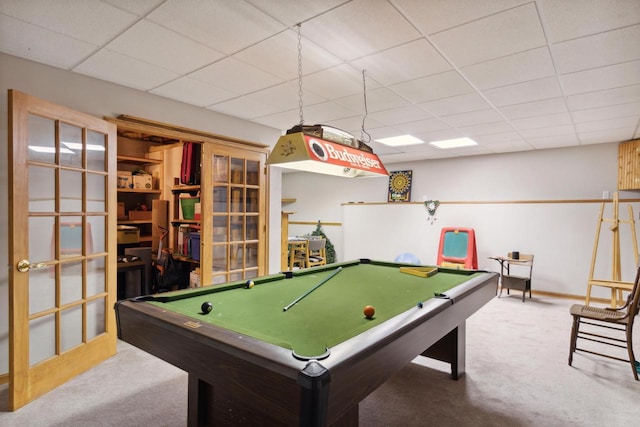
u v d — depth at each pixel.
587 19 1.96
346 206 7.84
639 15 1.91
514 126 4.34
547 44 2.27
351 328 1.58
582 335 3.60
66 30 2.13
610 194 5.15
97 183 2.88
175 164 4.77
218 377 1.31
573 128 4.39
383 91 3.18
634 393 2.45
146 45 2.32
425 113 3.84
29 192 2.34
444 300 1.95
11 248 2.14
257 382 1.18
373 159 2.67
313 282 2.58
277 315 1.78
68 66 2.66
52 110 2.40
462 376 2.70
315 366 1.08
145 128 3.22
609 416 2.17
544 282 5.54
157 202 4.78
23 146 2.21
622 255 4.93
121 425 2.04
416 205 6.89
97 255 2.81
